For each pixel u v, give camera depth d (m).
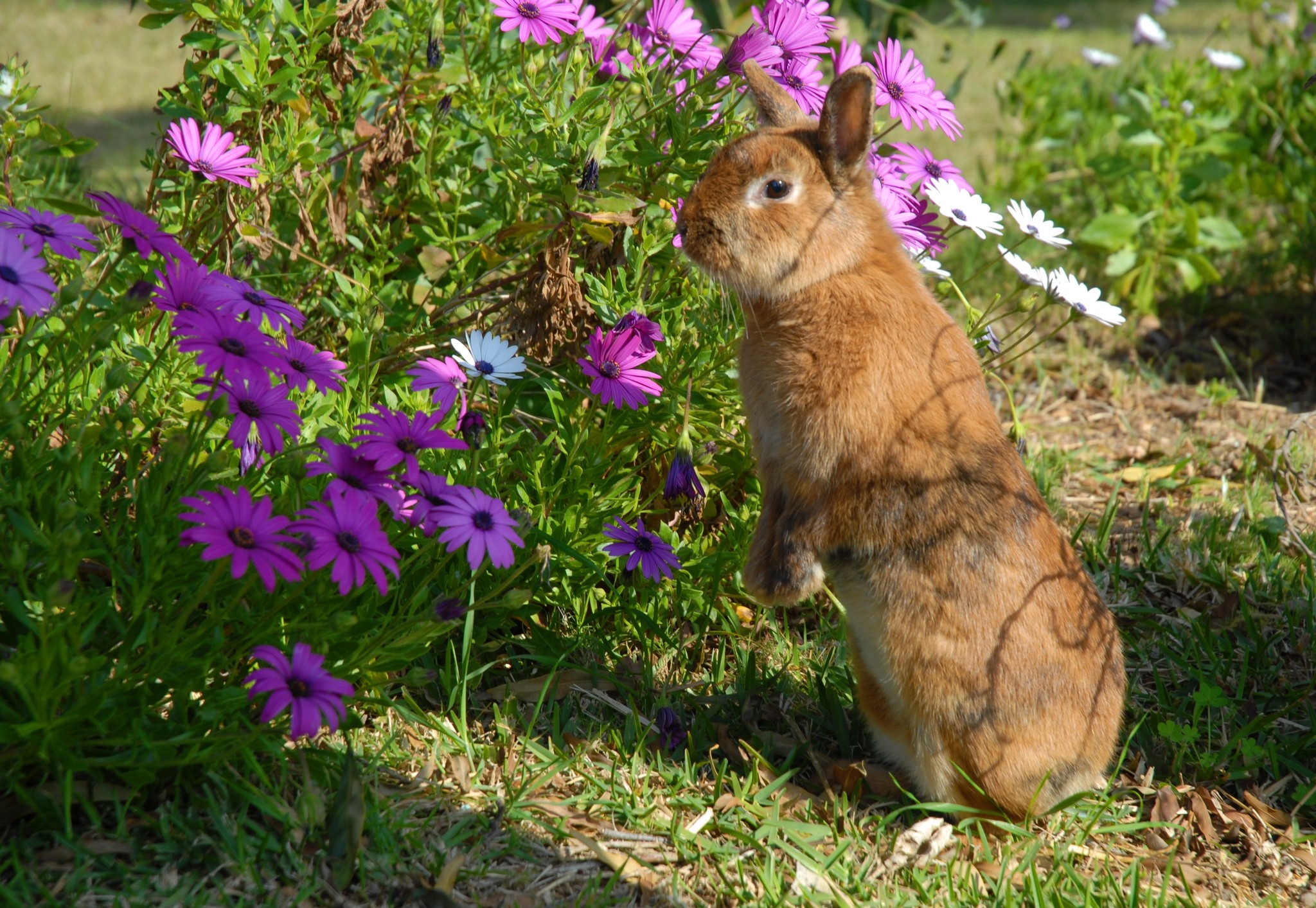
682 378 3.93
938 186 4.12
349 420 3.42
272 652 2.48
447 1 4.31
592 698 3.58
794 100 3.69
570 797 3.12
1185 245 7.23
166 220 3.99
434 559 3.31
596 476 3.71
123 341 3.42
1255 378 6.71
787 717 3.71
